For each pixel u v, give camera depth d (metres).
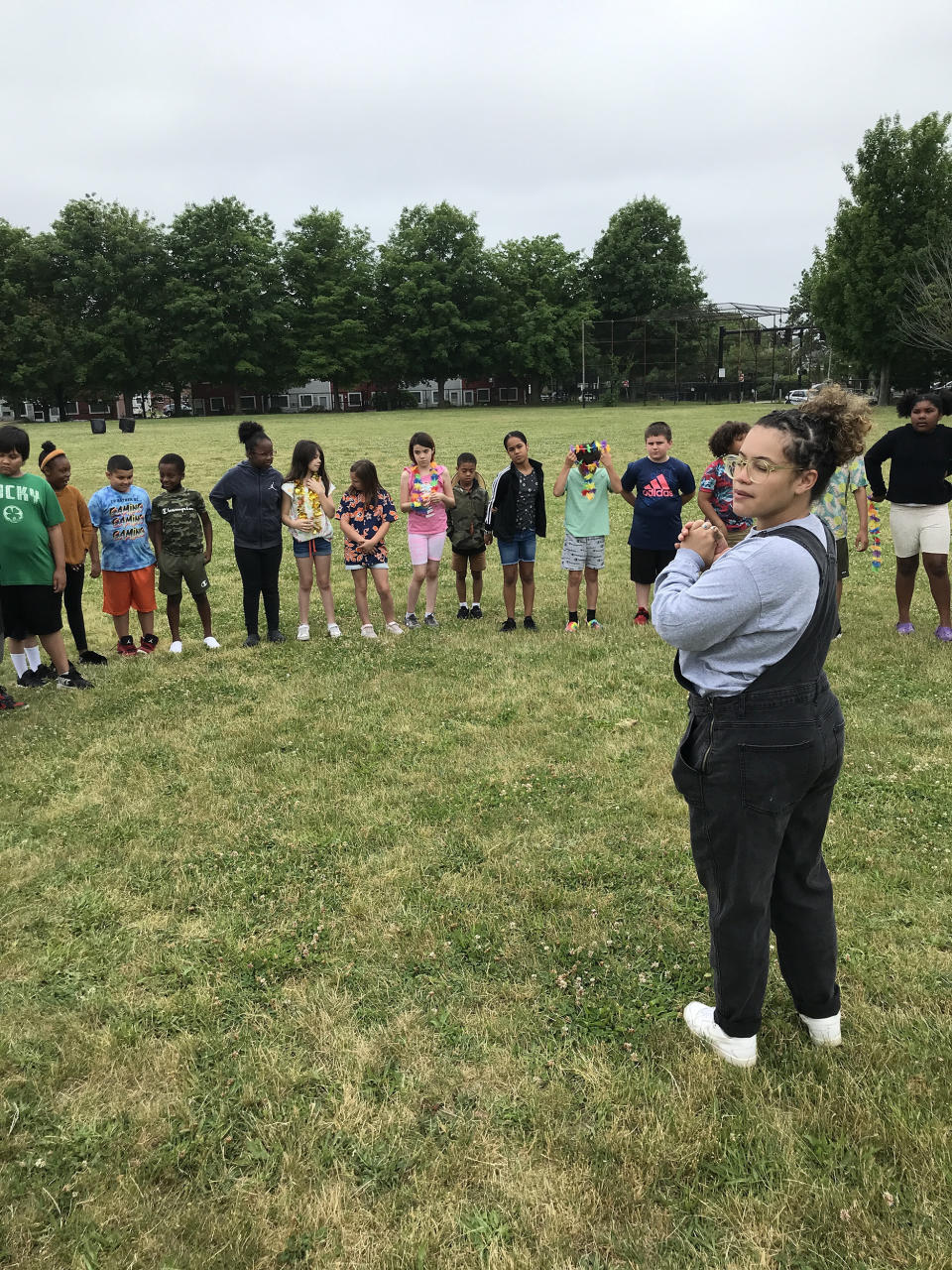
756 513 2.15
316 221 60.06
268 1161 2.28
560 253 61.12
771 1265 1.96
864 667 6.26
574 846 3.86
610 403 54.88
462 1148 2.30
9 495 5.91
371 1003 2.88
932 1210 2.06
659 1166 2.23
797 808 2.32
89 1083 2.56
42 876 3.72
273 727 5.43
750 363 60.34
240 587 9.88
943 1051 2.58
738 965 2.40
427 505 7.54
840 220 34.75
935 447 6.55
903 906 3.34
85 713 5.78
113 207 56.75
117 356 53.78
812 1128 2.33
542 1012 2.83
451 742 5.12
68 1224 2.10
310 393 68.81
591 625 7.63
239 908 3.46
